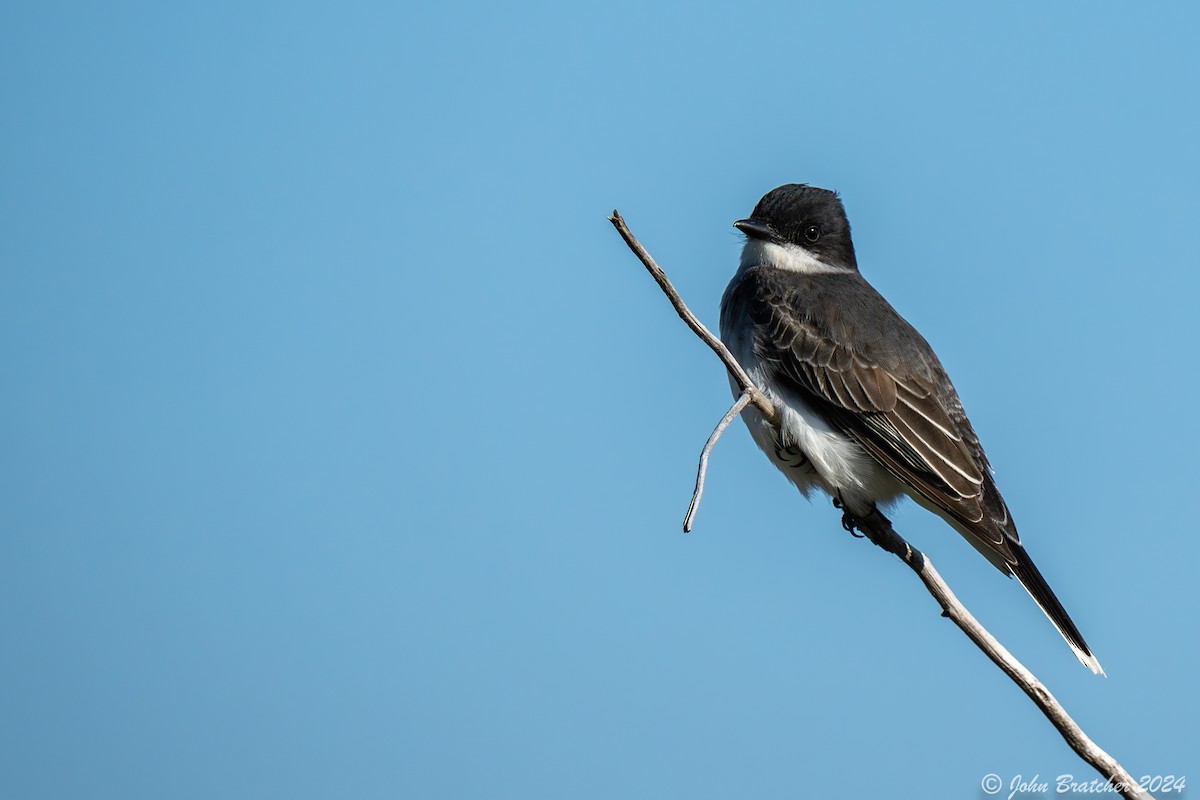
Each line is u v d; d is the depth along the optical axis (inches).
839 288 479.5
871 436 439.8
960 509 423.8
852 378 446.3
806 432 441.4
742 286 491.8
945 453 434.3
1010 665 313.3
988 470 448.5
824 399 446.3
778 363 454.9
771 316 465.7
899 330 461.7
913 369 449.1
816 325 457.7
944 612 331.9
